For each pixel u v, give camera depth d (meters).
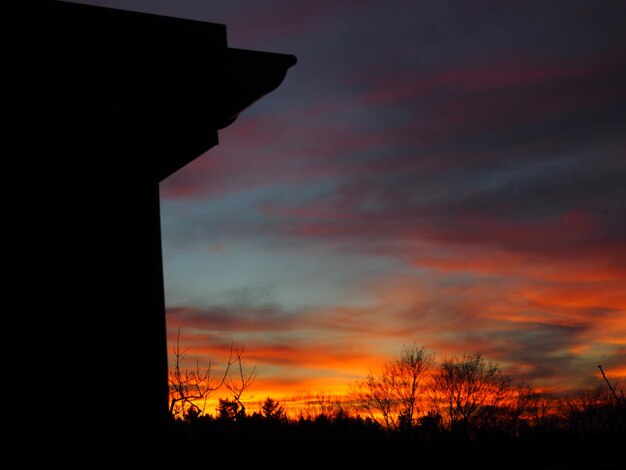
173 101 4.27
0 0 3.65
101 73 4.05
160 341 3.92
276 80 4.56
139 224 4.04
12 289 3.62
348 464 17.00
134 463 3.67
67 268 3.77
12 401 3.49
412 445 20.19
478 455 18.58
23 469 3.44
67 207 3.87
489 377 26.03
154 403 3.81
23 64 3.85
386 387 25.20
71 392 3.62
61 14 3.79
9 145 3.81
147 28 3.99
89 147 4.01
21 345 3.57
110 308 3.83
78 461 3.55
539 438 15.85
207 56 4.12
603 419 14.66
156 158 4.22
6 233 3.68
